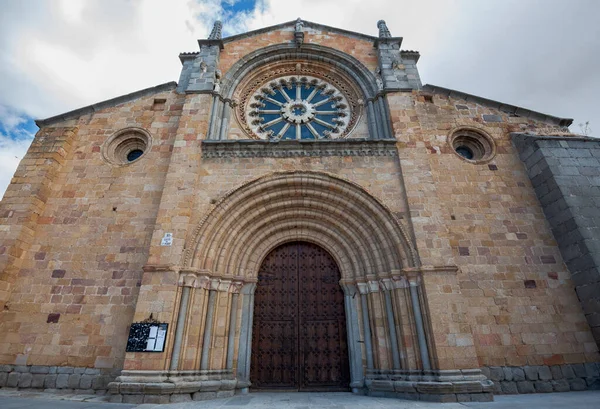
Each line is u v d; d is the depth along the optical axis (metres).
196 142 14.27
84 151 15.31
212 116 15.61
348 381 11.96
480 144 15.78
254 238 13.80
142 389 9.55
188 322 11.18
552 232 13.24
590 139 14.16
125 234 13.28
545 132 15.72
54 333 11.65
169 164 14.12
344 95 18.08
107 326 11.72
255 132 16.75
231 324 12.18
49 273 12.57
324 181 13.60
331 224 13.95
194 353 10.88
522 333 11.55
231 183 13.57
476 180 14.34
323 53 18.38
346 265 13.44
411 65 17.80
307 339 12.63
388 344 11.59
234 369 11.73
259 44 18.55
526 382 10.86
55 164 14.50
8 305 11.98
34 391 10.75
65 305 12.05
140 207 13.82
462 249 12.87
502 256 12.76
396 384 10.31
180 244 11.99
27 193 13.58
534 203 13.87
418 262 11.75
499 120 16.03
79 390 10.84
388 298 12.04
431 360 10.46
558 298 12.06
